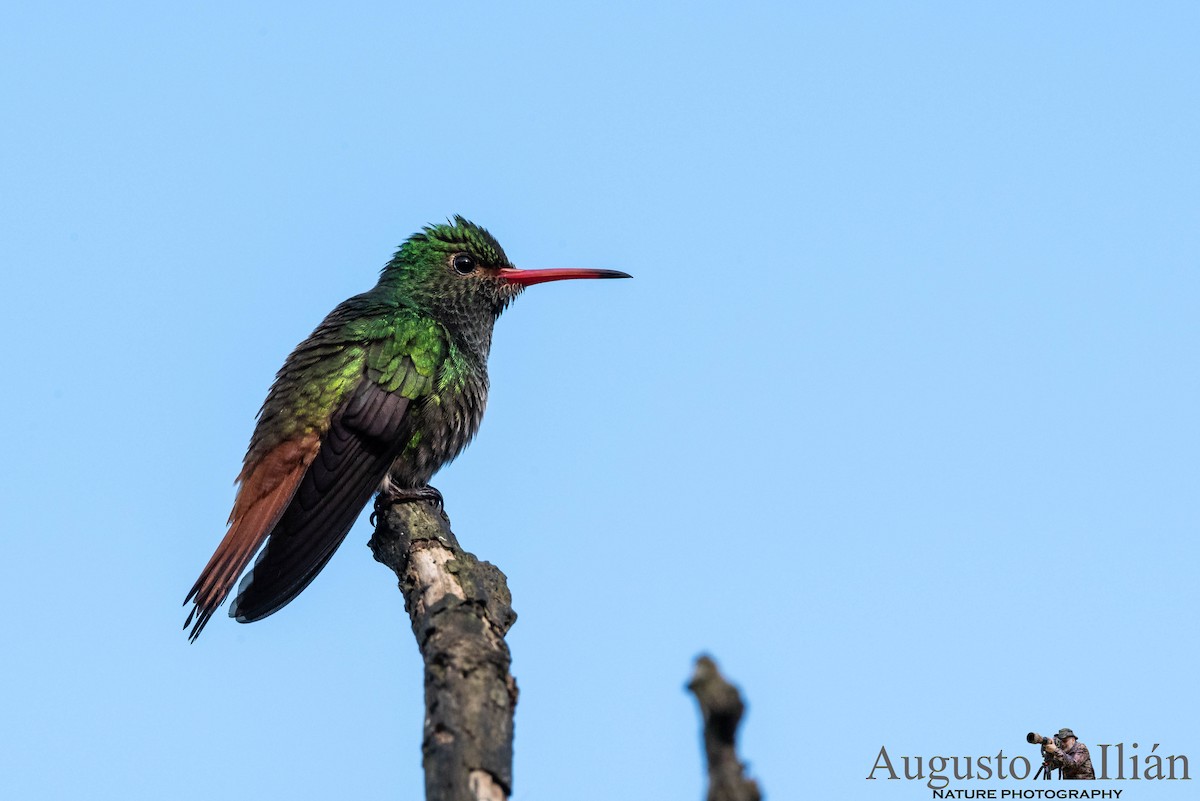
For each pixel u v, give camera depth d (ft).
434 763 24.27
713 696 15.87
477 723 25.08
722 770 15.67
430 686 26.40
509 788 24.16
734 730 15.87
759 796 15.58
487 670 26.71
